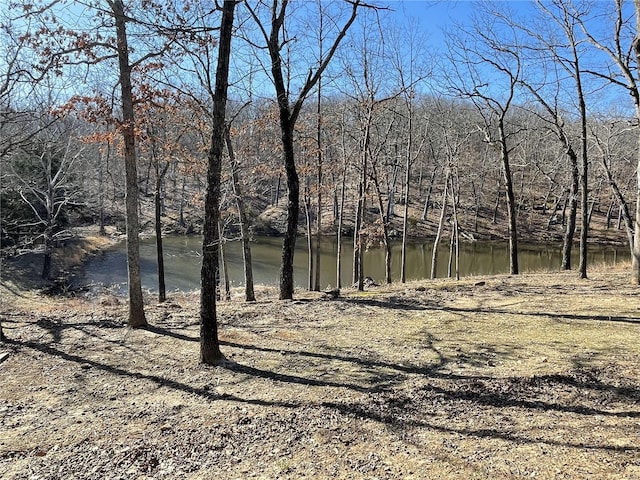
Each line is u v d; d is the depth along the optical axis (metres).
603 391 5.88
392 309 11.38
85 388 6.77
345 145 21.81
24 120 11.28
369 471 4.30
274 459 4.62
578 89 15.09
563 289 13.29
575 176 19.44
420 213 48.59
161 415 5.79
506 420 5.21
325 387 6.50
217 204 7.45
